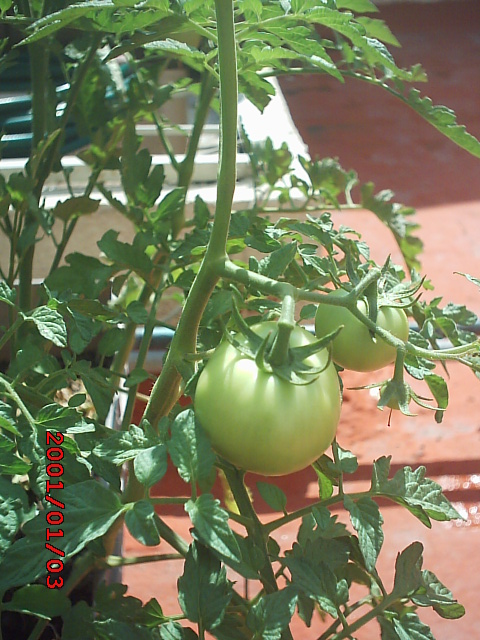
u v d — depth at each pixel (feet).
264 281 1.63
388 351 1.84
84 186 4.72
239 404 1.51
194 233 2.47
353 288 1.73
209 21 2.12
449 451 4.64
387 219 3.45
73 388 3.56
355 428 4.81
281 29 1.99
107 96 3.82
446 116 2.30
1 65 2.97
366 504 1.89
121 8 2.05
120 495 2.02
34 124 3.02
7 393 1.99
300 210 3.47
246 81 2.77
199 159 4.80
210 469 1.59
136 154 3.02
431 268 6.35
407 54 10.60
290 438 1.50
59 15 1.69
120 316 2.36
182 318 1.84
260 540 1.98
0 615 2.55
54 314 1.96
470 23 11.56
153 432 1.76
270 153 3.56
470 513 4.25
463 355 1.78
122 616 2.18
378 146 8.29
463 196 7.43
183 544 2.19
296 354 1.51
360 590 3.89
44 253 4.63
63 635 2.07
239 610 2.26
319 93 9.40
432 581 2.11
